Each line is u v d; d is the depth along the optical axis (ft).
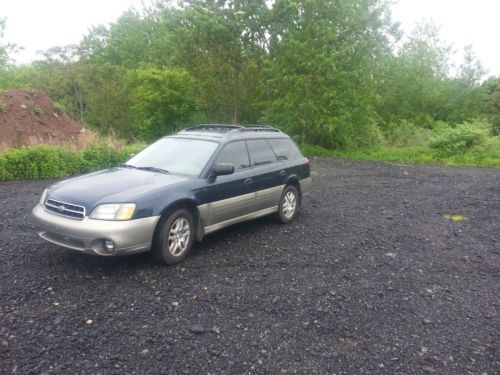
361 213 27.61
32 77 99.35
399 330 12.67
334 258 18.62
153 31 121.08
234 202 19.70
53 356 10.51
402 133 87.71
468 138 68.59
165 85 82.33
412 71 107.34
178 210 16.85
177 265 16.87
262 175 21.45
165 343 11.35
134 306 13.29
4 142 45.83
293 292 14.89
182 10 72.49
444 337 12.39
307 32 65.41
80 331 11.71
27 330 11.60
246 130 22.70
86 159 41.27
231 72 75.00
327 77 65.36
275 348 11.40
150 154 20.84
